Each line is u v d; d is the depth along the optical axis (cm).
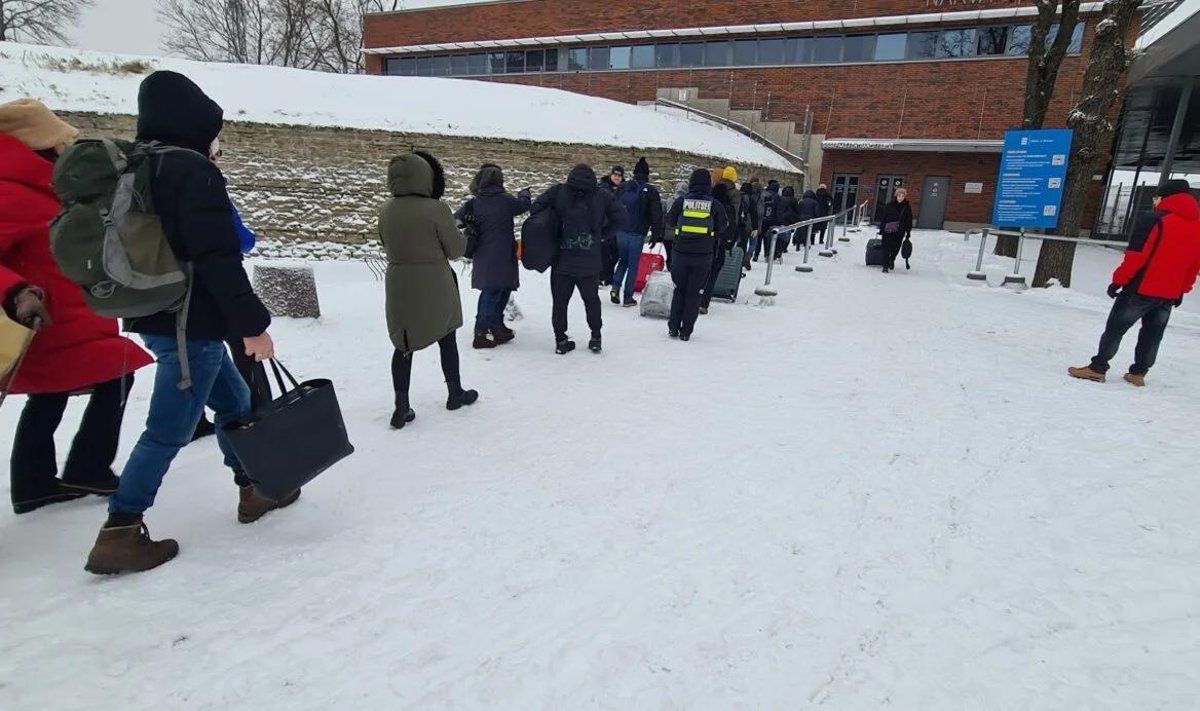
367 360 572
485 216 605
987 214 2464
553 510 321
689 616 241
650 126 2153
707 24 2773
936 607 248
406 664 213
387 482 349
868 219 2634
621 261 873
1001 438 425
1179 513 321
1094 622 239
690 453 394
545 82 3170
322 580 259
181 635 223
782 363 614
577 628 233
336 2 3672
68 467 309
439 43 3294
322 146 1471
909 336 744
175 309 245
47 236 281
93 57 1429
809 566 275
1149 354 560
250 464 266
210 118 252
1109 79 1088
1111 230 2495
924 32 2467
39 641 214
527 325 738
